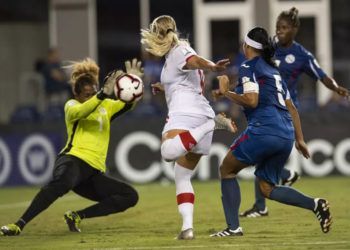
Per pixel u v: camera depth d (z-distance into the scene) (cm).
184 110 2730
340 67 7238
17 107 6662
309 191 4650
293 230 3005
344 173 5638
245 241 2723
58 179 3028
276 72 2828
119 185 3139
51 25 7238
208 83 5897
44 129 5706
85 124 3103
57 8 7188
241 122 5606
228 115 5666
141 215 3681
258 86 2762
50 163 5691
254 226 3144
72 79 3162
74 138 3109
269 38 2827
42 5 7256
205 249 2555
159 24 2762
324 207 2730
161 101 6003
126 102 2967
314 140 5647
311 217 3397
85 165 3081
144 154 5653
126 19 7288
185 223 2802
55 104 6162
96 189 3130
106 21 7262
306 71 3534
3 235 3017
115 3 7275
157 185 5472
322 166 5641
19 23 7250
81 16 7194
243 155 2792
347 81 7225
